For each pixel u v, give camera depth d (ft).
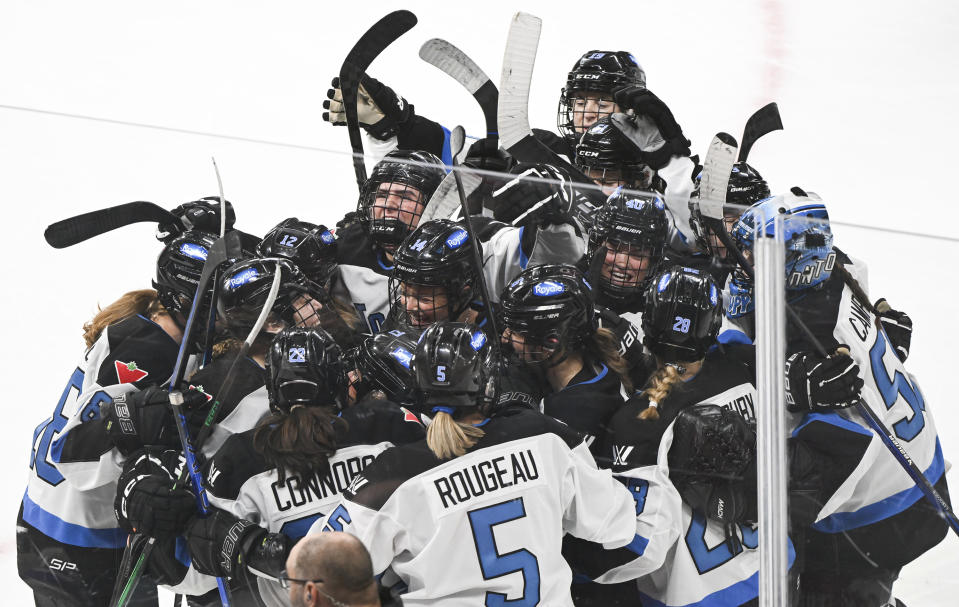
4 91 19.15
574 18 21.93
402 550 5.92
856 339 5.96
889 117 18.74
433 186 7.94
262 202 8.48
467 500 5.85
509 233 7.41
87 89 19.22
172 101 18.90
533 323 6.48
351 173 8.20
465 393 5.89
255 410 6.63
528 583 5.90
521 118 8.02
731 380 6.29
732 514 6.16
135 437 6.68
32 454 7.29
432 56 7.92
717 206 6.66
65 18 21.53
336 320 7.38
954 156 17.58
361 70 8.66
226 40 20.94
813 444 5.95
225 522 6.17
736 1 22.75
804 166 17.40
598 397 6.47
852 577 6.19
